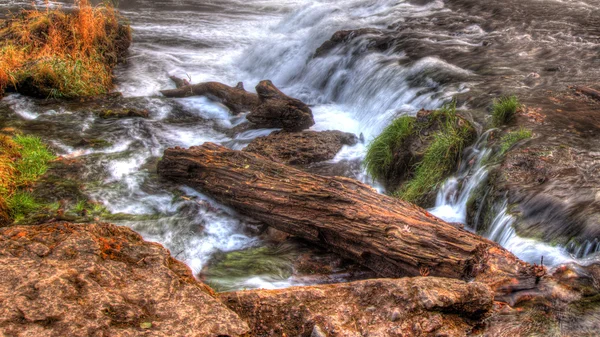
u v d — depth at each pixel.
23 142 8.77
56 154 8.88
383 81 10.95
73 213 7.18
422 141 7.78
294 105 9.63
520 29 12.89
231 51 15.96
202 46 16.28
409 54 11.74
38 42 12.75
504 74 9.92
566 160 6.43
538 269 4.40
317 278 5.66
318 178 6.44
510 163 6.51
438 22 14.20
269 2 22.38
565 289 4.20
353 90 11.73
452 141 7.45
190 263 6.19
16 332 3.21
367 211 5.62
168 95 12.08
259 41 15.25
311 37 14.44
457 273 4.72
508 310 4.04
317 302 3.92
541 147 6.76
